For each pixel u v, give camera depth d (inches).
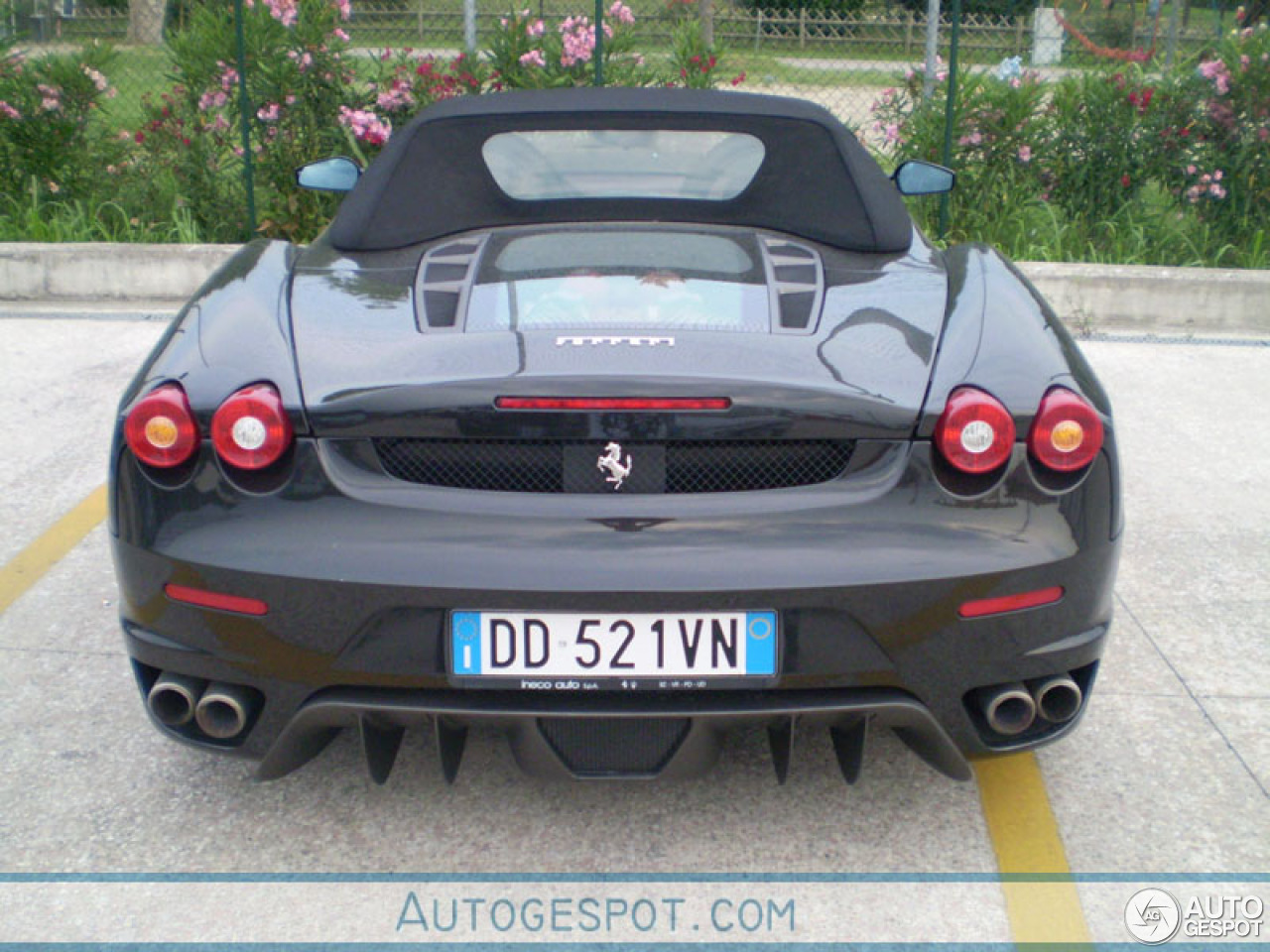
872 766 103.3
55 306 254.7
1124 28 296.2
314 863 90.8
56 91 281.0
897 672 81.3
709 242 105.3
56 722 108.9
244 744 86.3
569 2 289.4
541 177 112.3
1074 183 278.2
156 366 86.8
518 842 93.2
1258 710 112.2
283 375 82.3
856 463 81.3
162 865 90.5
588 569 77.8
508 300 91.7
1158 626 128.1
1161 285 244.7
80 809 96.8
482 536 78.9
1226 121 271.9
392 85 269.6
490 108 113.7
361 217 108.3
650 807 97.3
